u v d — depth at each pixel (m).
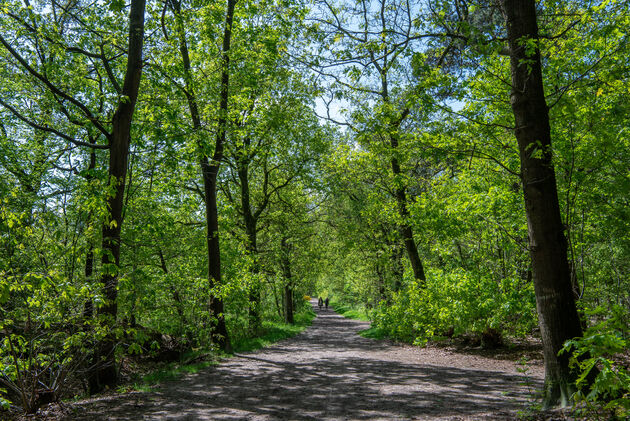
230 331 16.23
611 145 6.85
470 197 11.09
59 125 13.30
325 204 27.33
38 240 6.26
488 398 6.39
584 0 7.03
